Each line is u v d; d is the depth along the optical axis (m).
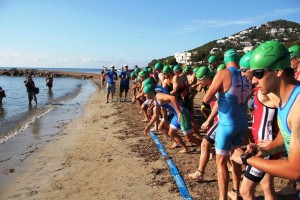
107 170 6.88
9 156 8.74
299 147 2.14
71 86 45.41
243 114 4.66
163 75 10.43
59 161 7.91
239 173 4.71
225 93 4.55
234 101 4.54
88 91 34.38
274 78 2.35
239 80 4.55
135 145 8.74
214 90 4.57
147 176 6.30
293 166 2.16
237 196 4.73
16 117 16.12
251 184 3.93
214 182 5.76
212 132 5.45
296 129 2.18
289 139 2.37
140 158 7.52
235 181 4.74
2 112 18.05
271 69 2.33
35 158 8.37
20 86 45.22
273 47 2.35
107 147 8.84
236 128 4.57
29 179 6.77
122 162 7.33
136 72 17.58
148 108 11.63
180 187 5.56
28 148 9.55
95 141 9.73
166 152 7.78
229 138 4.58
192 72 11.57
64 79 73.12
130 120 12.93
